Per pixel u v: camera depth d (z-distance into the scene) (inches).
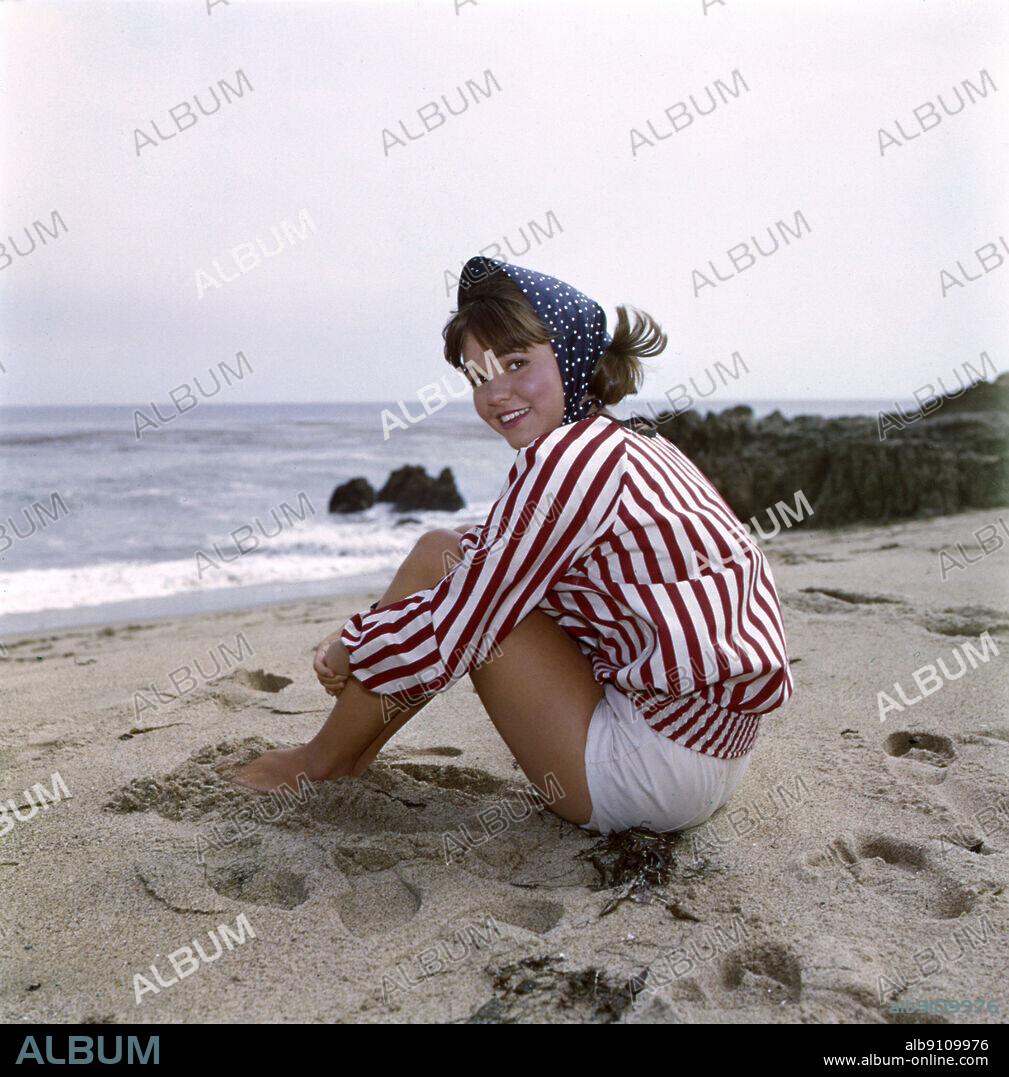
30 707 120.7
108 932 65.5
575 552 66.5
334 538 445.1
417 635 70.2
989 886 67.1
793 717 105.2
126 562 363.3
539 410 72.2
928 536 281.0
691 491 69.7
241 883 71.7
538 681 71.1
